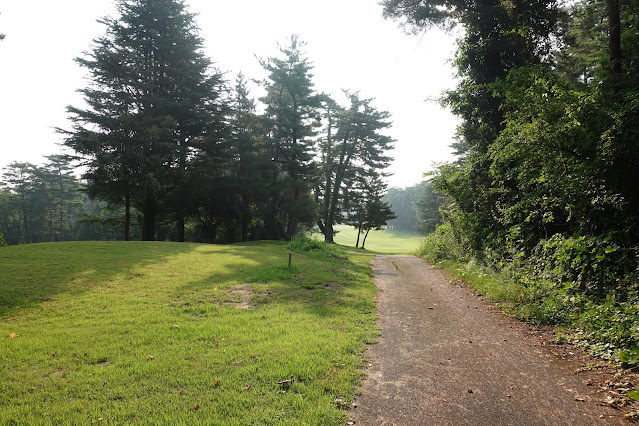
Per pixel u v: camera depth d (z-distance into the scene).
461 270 13.79
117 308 8.07
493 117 14.90
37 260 13.02
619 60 11.00
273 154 37.09
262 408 3.75
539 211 10.41
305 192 38.78
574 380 4.59
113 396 4.05
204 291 9.84
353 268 16.28
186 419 3.54
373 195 52.09
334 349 5.57
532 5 13.80
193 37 33.47
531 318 7.57
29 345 5.72
